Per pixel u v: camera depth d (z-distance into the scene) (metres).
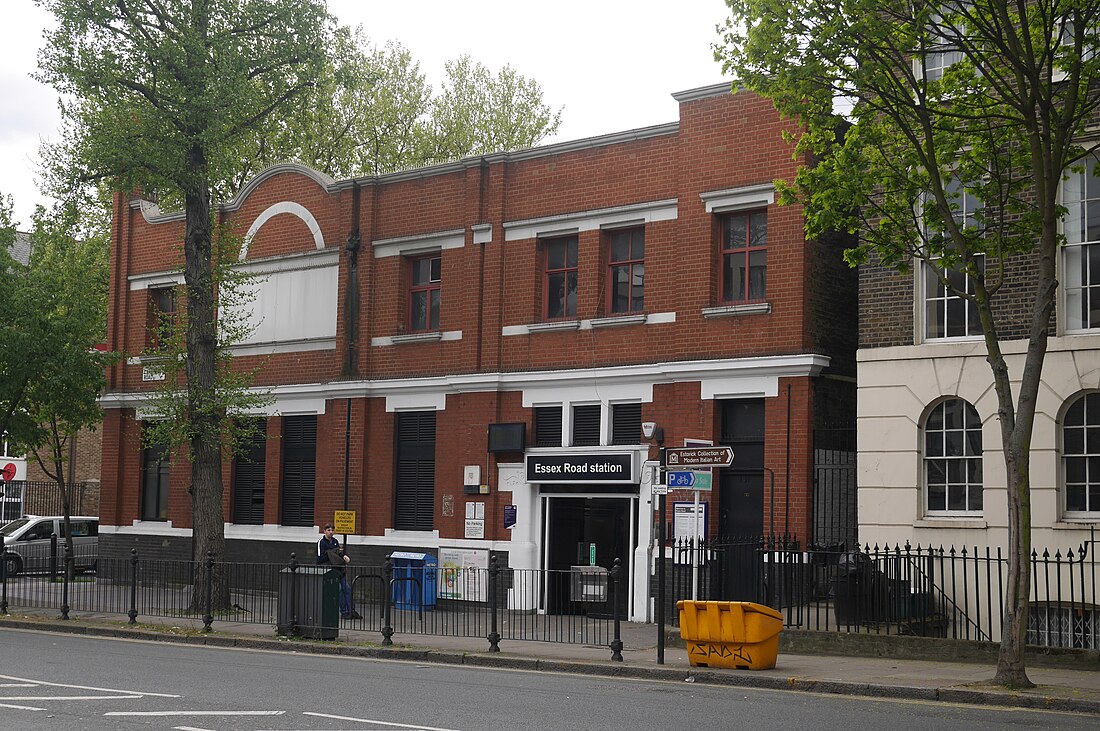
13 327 28.80
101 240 36.06
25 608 24.36
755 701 12.81
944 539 18.53
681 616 15.73
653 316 22.73
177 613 23.08
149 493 31.38
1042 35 15.37
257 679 14.12
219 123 22.64
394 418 26.41
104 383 30.86
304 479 28.03
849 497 21.31
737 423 21.66
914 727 10.97
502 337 24.77
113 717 10.88
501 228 25.02
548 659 16.42
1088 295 17.78
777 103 15.38
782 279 21.08
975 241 15.68
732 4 15.27
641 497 22.30
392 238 26.75
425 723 10.73
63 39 22.44
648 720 11.14
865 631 17.11
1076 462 17.67
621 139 23.47
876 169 15.71
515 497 24.08
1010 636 13.41
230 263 24.98
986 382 18.36
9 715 10.96
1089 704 12.30
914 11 15.17
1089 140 17.61
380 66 41.72
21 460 46.19
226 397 23.58
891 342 19.45
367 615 23.05
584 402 23.50
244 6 23.34
